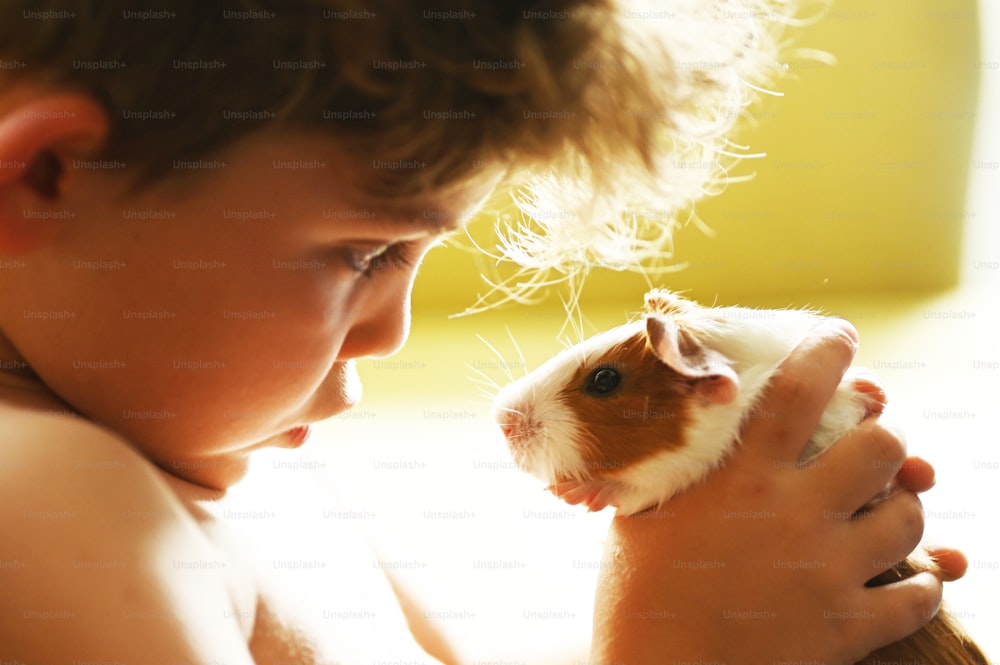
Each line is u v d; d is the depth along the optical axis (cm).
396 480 69
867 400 49
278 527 46
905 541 46
